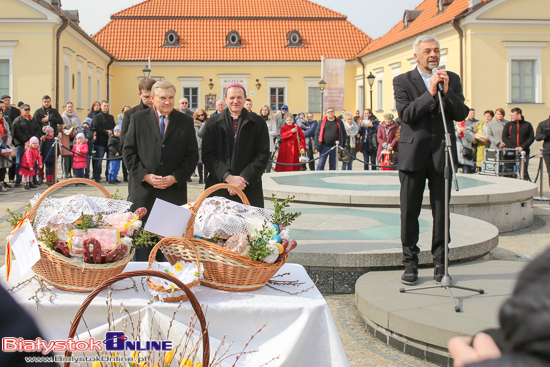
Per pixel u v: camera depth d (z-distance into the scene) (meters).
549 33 24.25
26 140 13.72
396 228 6.83
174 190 4.71
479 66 24.06
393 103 31.41
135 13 38.56
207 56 36.78
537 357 0.81
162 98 4.60
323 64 26.30
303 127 17.78
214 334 2.67
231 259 2.83
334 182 10.88
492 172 14.17
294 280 3.13
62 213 2.90
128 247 2.89
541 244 7.82
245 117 5.04
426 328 3.87
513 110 14.09
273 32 38.41
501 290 4.65
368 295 4.59
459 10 25.16
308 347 2.72
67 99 26.12
